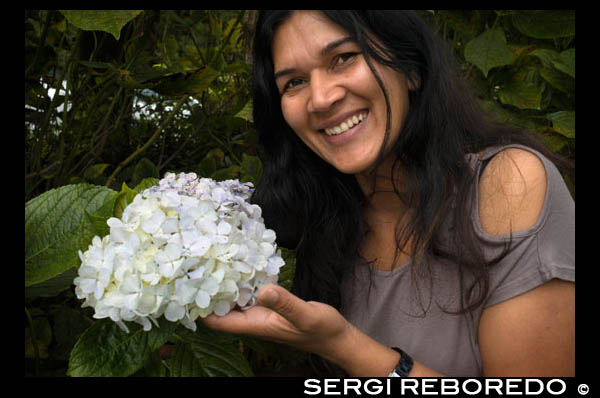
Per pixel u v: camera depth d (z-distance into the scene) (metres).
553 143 2.02
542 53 1.94
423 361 1.27
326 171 1.40
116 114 2.26
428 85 1.18
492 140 1.26
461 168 1.19
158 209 1.00
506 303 1.12
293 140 1.42
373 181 1.31
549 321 1.08
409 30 1.14
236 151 2.34
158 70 1.73
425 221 1.18
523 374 1.11
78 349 0.92
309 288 1.42
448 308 1.22
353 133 1.16
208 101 2.30
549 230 1.09
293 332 0.99
